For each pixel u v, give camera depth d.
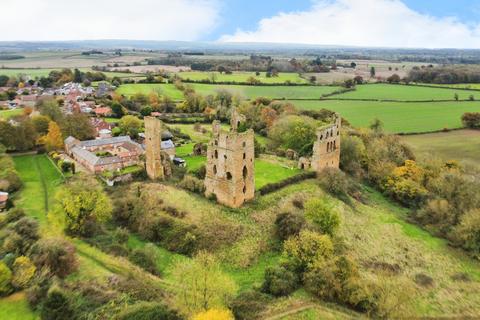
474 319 61.69
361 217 89.44
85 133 130.38
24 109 155.88
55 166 107.19
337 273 61.00
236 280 64.56
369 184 114.31
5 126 113.69
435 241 83.94
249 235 74.12
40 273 56.66
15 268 56.06
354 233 82.06
